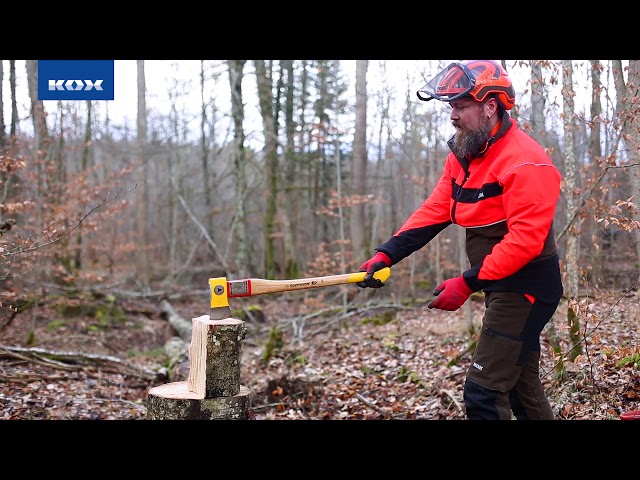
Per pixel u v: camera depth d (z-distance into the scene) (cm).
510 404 319
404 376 639
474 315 916
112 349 1020
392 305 1068
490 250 294
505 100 284
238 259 1479
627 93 512
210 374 333
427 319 972
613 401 413
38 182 906
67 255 1170
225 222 1984
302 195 1869
